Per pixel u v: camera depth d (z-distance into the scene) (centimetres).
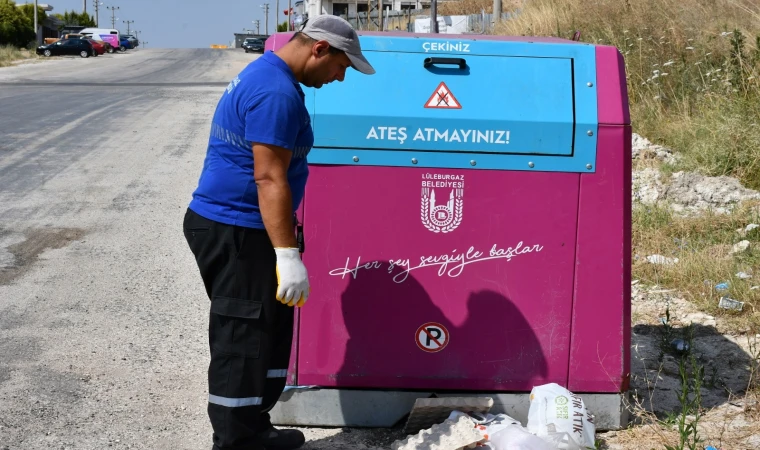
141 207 848
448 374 356
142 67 4094
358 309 353
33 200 872
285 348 335
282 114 289
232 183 300
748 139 834
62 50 5197
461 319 354
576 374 356
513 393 356
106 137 1303
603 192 349
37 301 557
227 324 304
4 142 1234
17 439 357
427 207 348
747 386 407
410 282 352
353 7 5319
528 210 349
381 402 359
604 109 347
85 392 409
